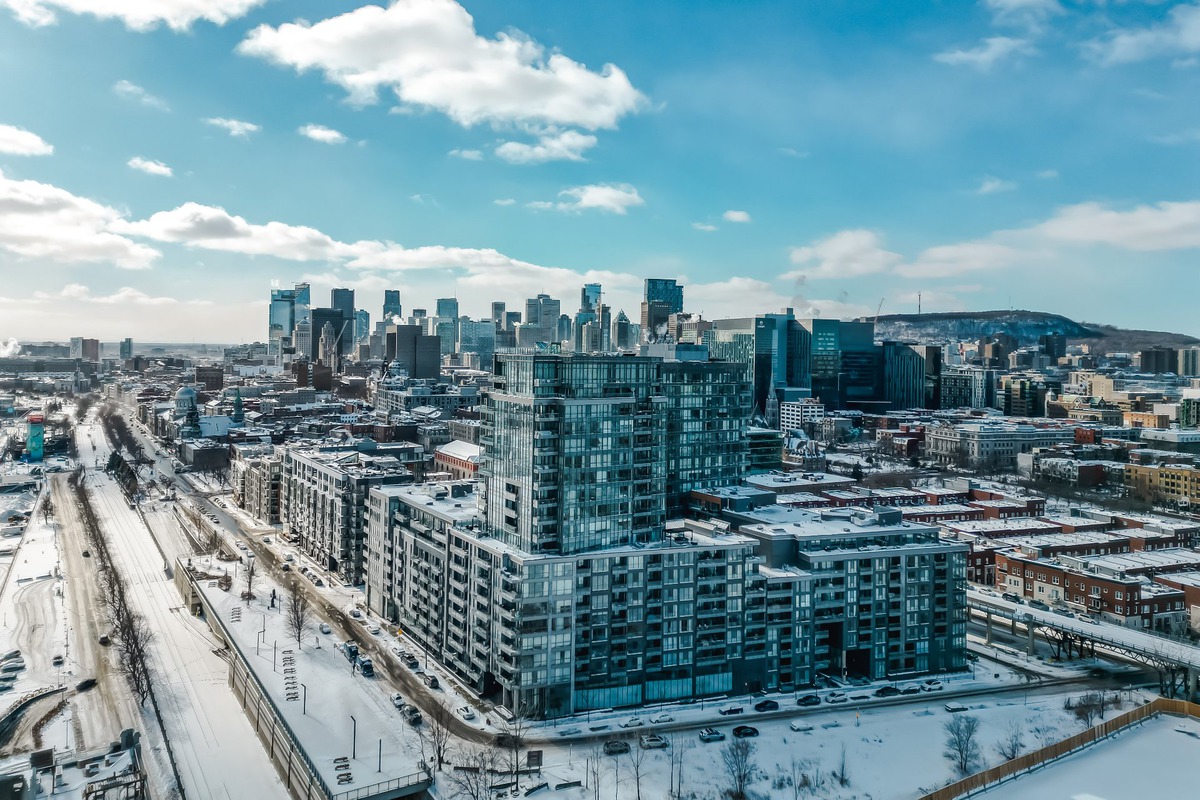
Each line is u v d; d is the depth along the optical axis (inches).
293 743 6712.6
